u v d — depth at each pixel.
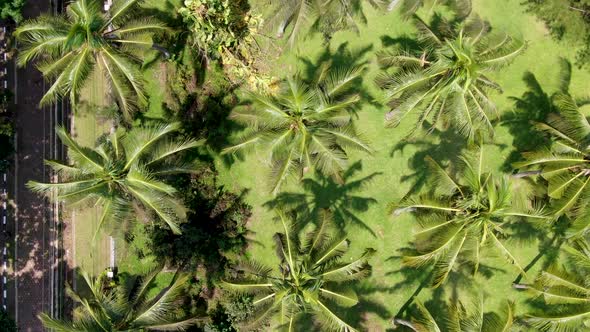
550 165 16.75
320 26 18.70
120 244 18.03
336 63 19.53
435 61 16.58
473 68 15.41
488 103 16.83
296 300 16.97
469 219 15.98
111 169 16.02
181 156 18.11
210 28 17.33
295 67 19.61
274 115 16.23
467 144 18.42
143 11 18.75
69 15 16.36
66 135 15.95
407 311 19.55
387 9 18.14
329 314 16.58
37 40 15.91
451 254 16.27
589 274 16.53
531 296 18.81
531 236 19.08
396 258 19.52
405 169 19.38
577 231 16.06
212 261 19.56
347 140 16.42
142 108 19.47
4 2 17.58
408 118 19.25
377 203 19.50
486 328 17.56
